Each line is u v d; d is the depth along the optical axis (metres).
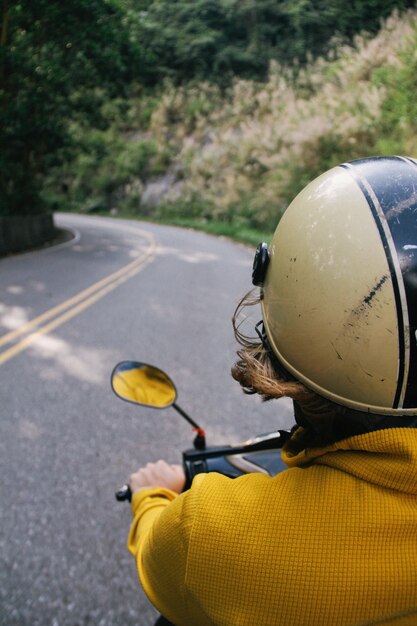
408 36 17.00
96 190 41.69
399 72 16.44
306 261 0.62
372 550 0.54
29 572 2.12
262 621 0.57
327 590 0.54
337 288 0.59
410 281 0.56
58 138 18.97
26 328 5.94
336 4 29.22
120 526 2.42
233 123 31.25
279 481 0.61
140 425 3.49
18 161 20.17
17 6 14.72
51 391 4.05
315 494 0.58
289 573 0.55
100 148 32.62
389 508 0.55
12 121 16.62
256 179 24.98
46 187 44.41
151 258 14.20
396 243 0.57
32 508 2.55
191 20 39.69
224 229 23.52
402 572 0.54
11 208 19.61
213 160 31.22
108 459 3.03
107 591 2.04
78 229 25.91
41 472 2.87
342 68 19.94
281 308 0.66
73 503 2.59
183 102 38.53
